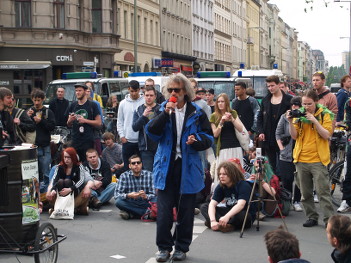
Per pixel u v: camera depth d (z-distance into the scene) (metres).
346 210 10.70
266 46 136.38
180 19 66.62
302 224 9.80
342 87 13.02
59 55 38.47
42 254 7.08
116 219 10.35
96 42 42.22
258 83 26.94
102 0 42.31
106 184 11.47
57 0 38.56
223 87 22.41
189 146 7.54
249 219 9.28
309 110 9.28
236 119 10.55
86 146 12.36
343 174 11.35
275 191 10.07
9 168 7.04
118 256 7.88
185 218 7.64
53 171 10.80
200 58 75.94
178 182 7.59
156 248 8.30
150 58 55.72
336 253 5.52
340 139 12.77
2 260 7.59
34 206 7.25
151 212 10.11
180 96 7.48
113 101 21.81
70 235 9.11
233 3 97.56
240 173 9.29
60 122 14.80
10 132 10.55
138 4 52.03
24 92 29.47
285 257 4.77
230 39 95.06
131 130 12.09
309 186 9.52
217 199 9.41
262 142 11.17
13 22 37.28
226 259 7.73
